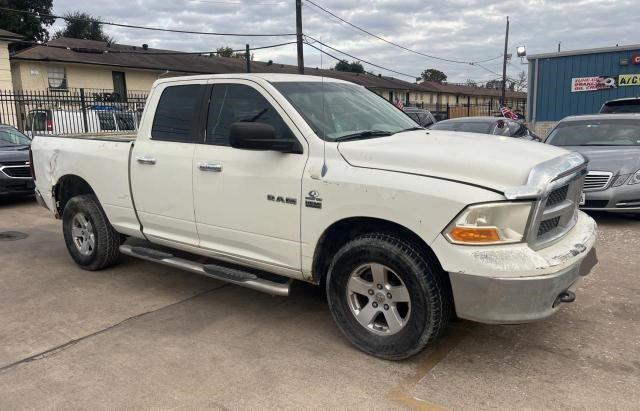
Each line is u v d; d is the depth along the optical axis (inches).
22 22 1685.5
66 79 1236.5
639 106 483.8
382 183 135.9
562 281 129.6
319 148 150.3
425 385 133.8
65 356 151.6
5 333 167.5
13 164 379.6
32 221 339.0
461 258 126.1
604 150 312.5
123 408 125.6
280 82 168.6
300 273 157.2
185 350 154.4
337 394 130.2
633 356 146.4
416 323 136.9
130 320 176.7
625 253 242.2
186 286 209.9
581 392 129.0
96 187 213.5
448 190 128.2
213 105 176.9
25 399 129.6
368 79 2180.1
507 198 124.2
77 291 205.2
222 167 167.2
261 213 159.5
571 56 751.1
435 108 1736.0
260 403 126.8
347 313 151.3
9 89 1030.4
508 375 137.9
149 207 193.0
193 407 125.6
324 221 146.4
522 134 490.6
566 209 145.0
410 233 139.3
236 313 181.8
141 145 194.2
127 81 1341.0
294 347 155.6
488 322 128.4
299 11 1012.5
